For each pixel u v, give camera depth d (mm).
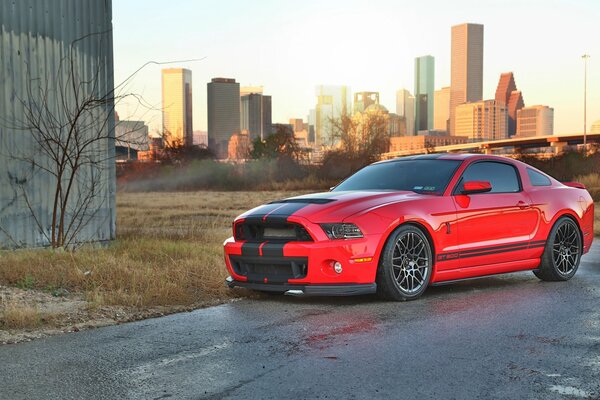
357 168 50469
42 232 9719
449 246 6938
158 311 6270
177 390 3893
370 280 6391
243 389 3893
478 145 144625
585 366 4305
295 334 5258
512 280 8109
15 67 9414
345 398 3713
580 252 8258
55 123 9969
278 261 6465
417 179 7383
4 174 9234
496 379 4035
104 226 10844
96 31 10711
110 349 4875
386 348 4773
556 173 37344
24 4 9539
